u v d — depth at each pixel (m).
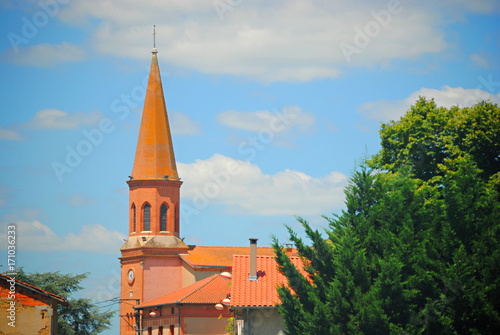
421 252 139.62
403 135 193.25
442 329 133.88
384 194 148.00
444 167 175.25
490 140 173.38
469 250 140.62
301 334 146.00
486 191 143.88
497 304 135.75
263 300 163.38
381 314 135.38
